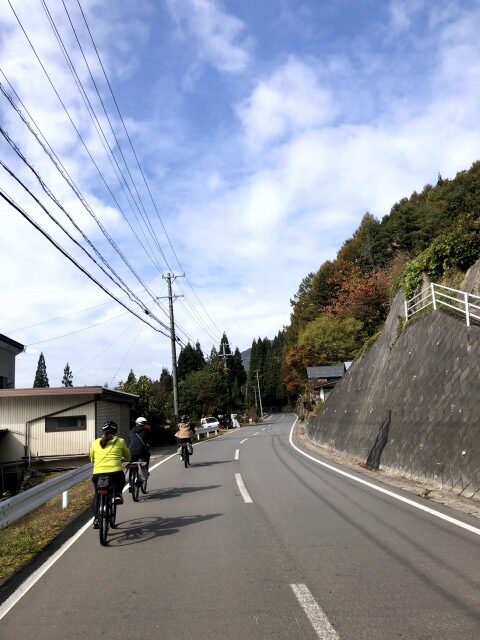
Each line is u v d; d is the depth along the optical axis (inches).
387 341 770.8
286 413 4131.4
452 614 158.6
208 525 299.7
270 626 156.7
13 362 1049.5
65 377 3447.3
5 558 252.4
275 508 341.1
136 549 255.0
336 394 1018.1
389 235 2161.7
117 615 171.5
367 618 158.7
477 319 484.7
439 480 383.9
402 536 253.0
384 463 514.9
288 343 2847.0
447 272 733.3
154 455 901.8
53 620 169.9
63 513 369.7
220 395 2370.8
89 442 885.2
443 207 1801.2
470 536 246.4
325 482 451.8
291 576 201.3
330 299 2354.8
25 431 879.1
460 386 409.7
